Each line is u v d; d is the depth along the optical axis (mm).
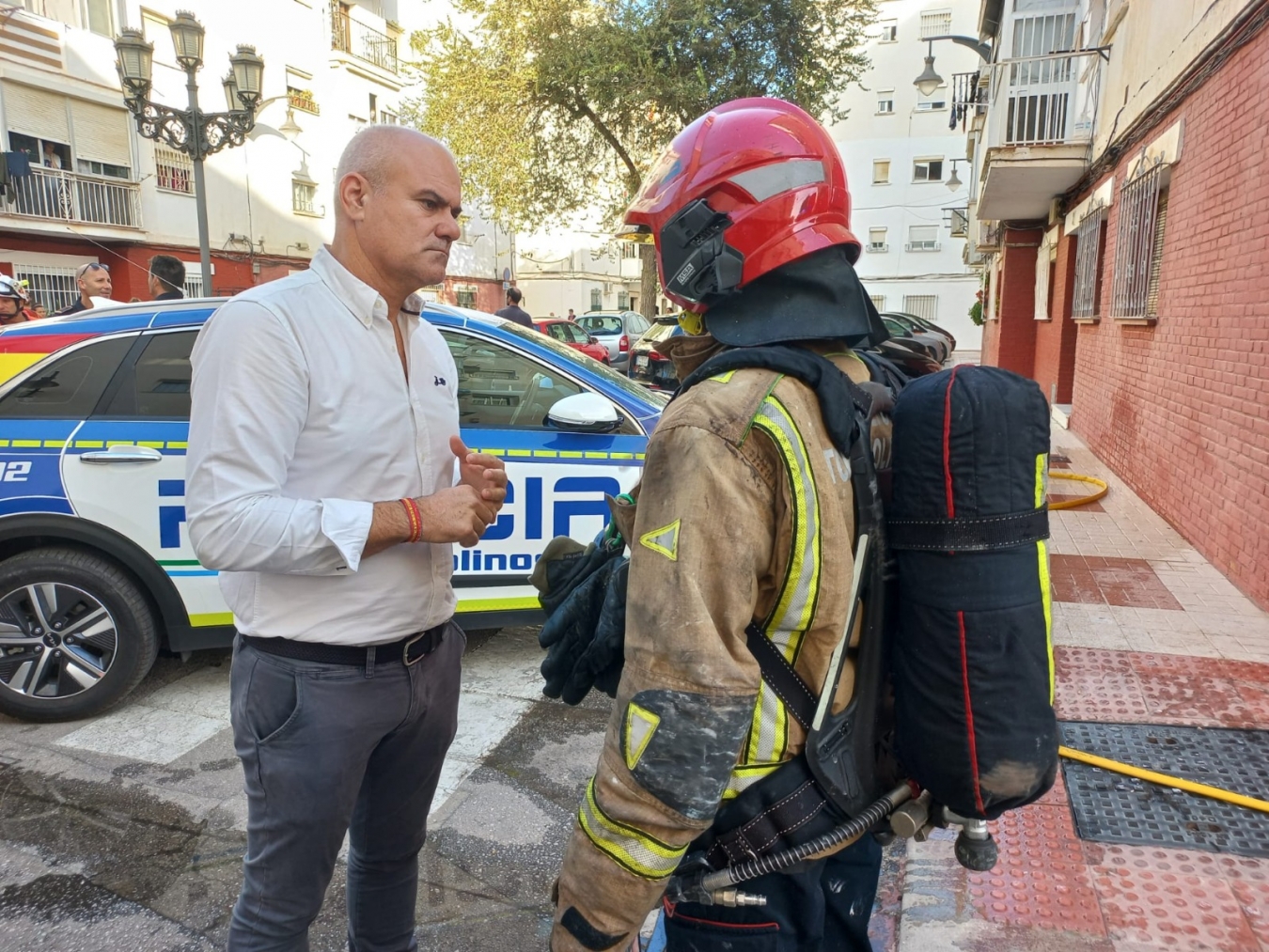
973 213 20312
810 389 1115
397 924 1925
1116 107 8609
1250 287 4805
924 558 1124
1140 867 2523
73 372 3418
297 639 1555
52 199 16906
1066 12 10227
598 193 20688
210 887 2467
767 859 1161
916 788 1287
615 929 1084
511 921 2354
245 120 8828
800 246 1163
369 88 26016
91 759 3148
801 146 1207
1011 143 10125
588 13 18188
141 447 3338
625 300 44062
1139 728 3334
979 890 2438
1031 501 1111
